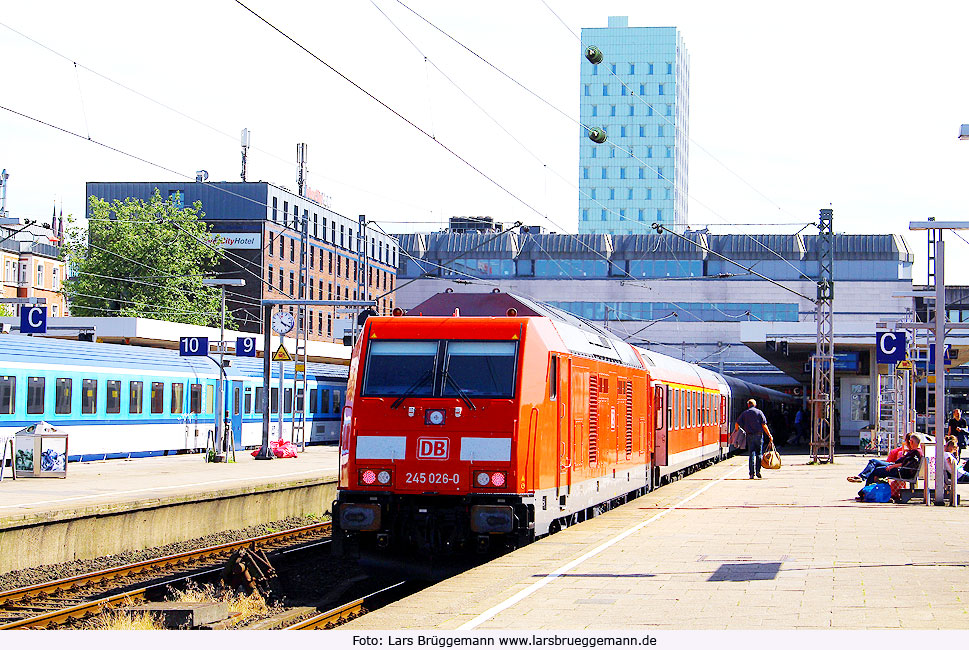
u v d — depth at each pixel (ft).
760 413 107.55
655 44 597.52
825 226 132.16
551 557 49.96
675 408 102.73
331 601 51.06
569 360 58.49
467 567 54.08
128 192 283.79
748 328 154.30
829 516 68.28
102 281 258.37
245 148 290.76
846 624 33.30
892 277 335.26
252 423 150.30
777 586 40.81
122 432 123.65
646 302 337.11
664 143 595.47
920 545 53.11
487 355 52.70
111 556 65.98
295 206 291.79
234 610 46.78
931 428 259.60
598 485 66.28
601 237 343.46
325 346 187.93
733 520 66.23
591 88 602.44
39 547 61.36
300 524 85.51
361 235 331.77
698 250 337.52
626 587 41.01
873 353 160.76
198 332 160.45
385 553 53.52
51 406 112.27
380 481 52.03
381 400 52.49
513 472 51.13
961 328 82.33
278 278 280.72
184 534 74.23
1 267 275.18
